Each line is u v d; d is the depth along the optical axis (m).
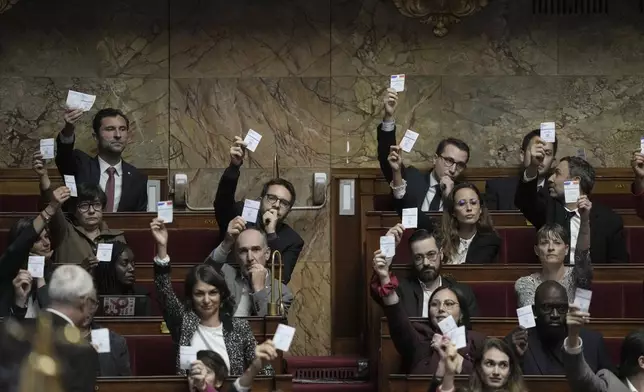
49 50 12.66
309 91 12.68
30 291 8.52
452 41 12.73
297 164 12.62
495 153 12.65
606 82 12.72
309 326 12.27
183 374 8.00
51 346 5.94
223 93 12.68
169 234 10.58
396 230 8.91
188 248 10.58
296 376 10.66
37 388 5.79
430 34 12.73
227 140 12.65
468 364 8.30
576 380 7.64
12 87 12.62
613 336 8.94
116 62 12.69
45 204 10.09
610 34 12.73
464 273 9.62
